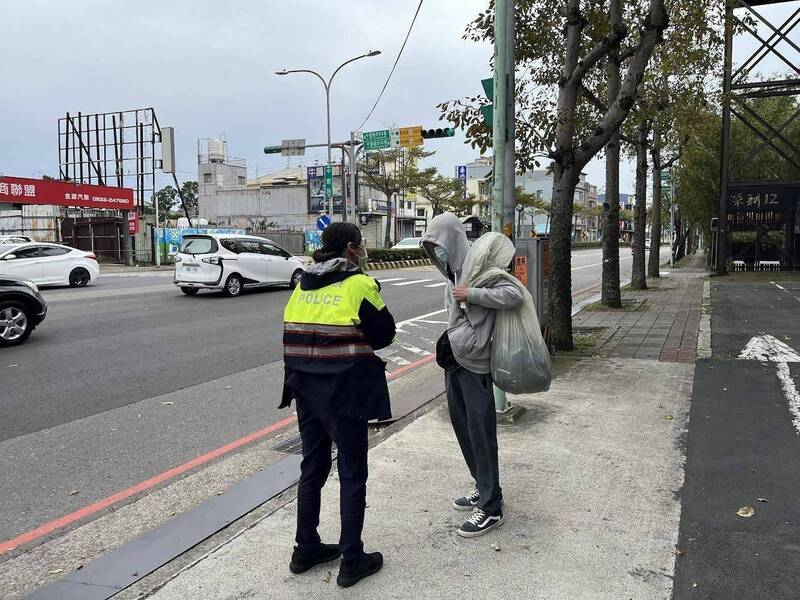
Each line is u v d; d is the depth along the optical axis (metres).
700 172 24.86
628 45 11.66
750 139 25.12
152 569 3.24
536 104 9.56
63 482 4.54
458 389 3.63
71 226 35.25
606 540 3.38
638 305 14.34
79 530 3.82
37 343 9.74
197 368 8.16
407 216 62.88
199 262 15.88
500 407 5.42
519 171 8.84
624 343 9.26
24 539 3.71
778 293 16.44
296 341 3.12
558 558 3.21
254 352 9.20
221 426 5.81
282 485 4.30
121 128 37.62
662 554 3.23
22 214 35.53
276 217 56.91
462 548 3.33
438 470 4.39
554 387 6.60
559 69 10.20
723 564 3.12
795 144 25.19
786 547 3.27
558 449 4.75
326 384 3.01
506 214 5.59
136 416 6.10
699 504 3.79
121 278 23.53
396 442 4.99
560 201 8.56
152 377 7.66
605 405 5.91
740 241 28.41
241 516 3.84
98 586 3.09
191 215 81.81
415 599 2.89
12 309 9.46
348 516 3.02
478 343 3.44
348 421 3.03
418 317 13.29
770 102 25.52
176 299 15.59
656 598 2.85
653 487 4.05
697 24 9.38
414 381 7.55
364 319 3.05
